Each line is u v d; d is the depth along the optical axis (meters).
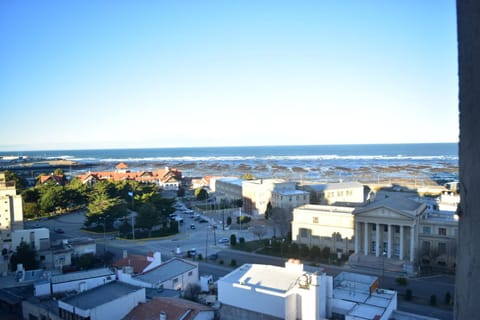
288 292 45.50
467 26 6.09
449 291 71.25
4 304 64.62
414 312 62.56
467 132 6.08
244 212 156.88
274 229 113.00
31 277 76.81
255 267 55.66
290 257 95.25
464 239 6.17
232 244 107.12
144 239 117.00
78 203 166.62
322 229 98.12
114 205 126.88
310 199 144.00
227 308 49.09
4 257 88.00
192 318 45.62
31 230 95.06
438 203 106.88
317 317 44.44
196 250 104.75
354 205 124.94
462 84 6.23
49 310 54.88
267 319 45.91
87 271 68.56
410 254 83.81
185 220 144.62
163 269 69.19
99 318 49.19
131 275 65.19
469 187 6.02
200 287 67.94
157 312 47.12
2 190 102.69
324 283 47.75
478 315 5.84
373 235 89.81
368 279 55.97
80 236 121.94
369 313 44.81
